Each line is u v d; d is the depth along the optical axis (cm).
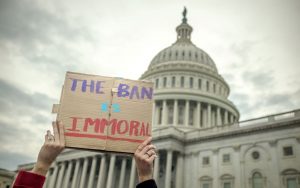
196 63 9650
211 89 9206
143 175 413
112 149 472
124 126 489
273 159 4794
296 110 4844
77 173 6925
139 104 507
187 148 5906
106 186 6494
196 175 5575
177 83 9062
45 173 388
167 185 5353
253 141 5128
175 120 7938
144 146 439
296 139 4669
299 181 4431
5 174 8744
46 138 425
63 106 491
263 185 4744
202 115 8381
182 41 10794
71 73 518
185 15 11781
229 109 8756
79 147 467
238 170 5106
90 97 503
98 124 485
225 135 5484
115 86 514
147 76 9806
